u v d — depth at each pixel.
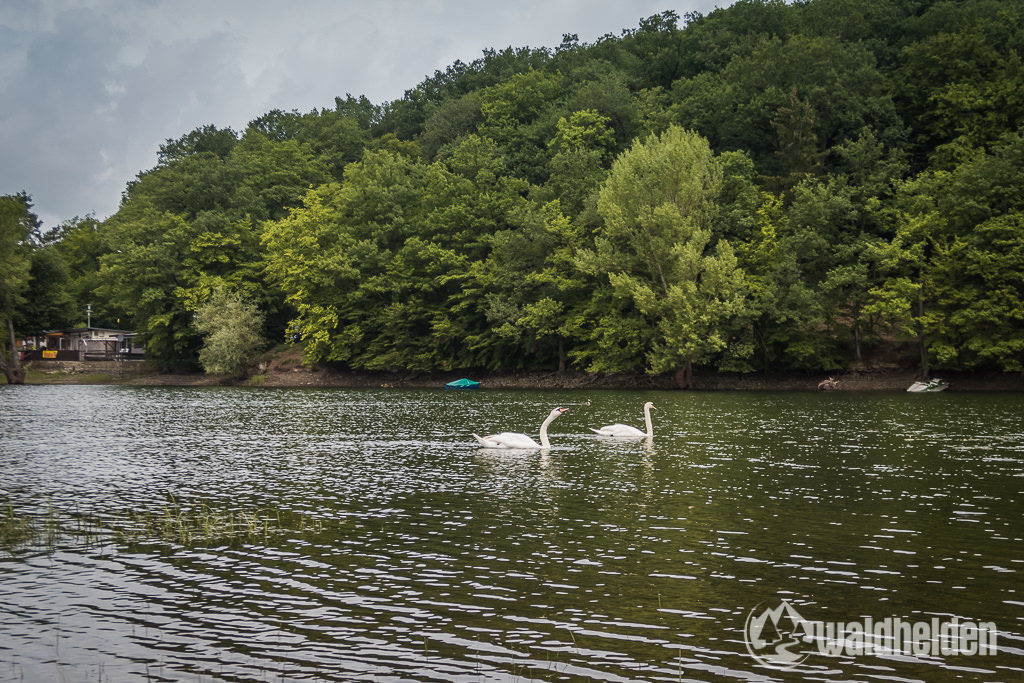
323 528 19.58
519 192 97.19
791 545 17.52
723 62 124.19
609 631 12.78
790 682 10.98
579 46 151.38
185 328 101.06
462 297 90.88
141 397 70.38
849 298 71.88
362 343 94.81
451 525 19.70
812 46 96.44
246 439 37.31
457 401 61.91
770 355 75.44
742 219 76.81
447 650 12.12
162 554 17.50
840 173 81.12
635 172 74.62
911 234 70.31
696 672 11.32
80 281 132.50
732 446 32.97
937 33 98.06
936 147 81.81
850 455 30.08
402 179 101.06
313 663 11.74
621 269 75.19
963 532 18.50
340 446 34.50
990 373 70.44
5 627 13.27
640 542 17.89
